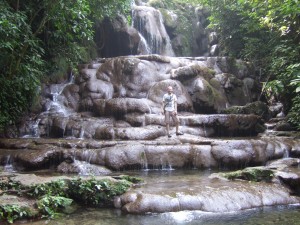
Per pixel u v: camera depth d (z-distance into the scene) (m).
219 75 15.25
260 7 14.37
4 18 9.13
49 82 14.12
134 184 7.52
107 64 14.45
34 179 6.98
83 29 11.72
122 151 9.70
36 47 11.62
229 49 18.48
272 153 10.18
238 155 9.84
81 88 14.02
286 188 7.32
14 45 10.15
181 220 5.72
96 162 9.49
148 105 12.69
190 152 10.04
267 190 7.02
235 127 12.47
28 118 12.37
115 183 7.01
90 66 14.83
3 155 9.71
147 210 6.12
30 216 5.71
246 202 6.53
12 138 11.34
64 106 13.53
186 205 6.27
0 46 9.25
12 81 10.98
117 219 5.80
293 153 10.39
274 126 13.40
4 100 11.32
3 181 6.88
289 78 12.88
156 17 19.66
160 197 6.35
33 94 12.70
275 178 7.56
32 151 9.70
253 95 15.85
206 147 10.12
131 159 9.66
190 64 14.78
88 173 8.93
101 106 12.84
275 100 15.59
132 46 17.92
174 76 14.19
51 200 6.12
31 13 11.41
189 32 21.20
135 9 18.95
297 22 13.49
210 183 7.59
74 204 6.59
